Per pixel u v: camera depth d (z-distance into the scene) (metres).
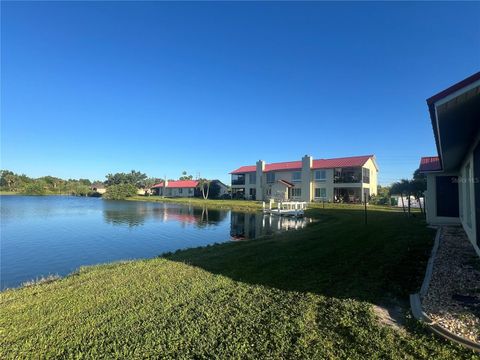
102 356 3.88
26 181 100.12
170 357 3.79
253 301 5.45
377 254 8.72
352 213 25.92
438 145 7.76
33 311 5.45
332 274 6.90
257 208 35.66
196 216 28.95
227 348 3.92
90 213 32.28
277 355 3.72
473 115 5.50
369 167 45.88
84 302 5.79
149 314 5.07
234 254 10.00
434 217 15.23
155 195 84.62
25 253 13.12
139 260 9.84
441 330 4.00
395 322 4.44
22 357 3.94
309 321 4.56
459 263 7.39
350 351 3.71
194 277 7.21
